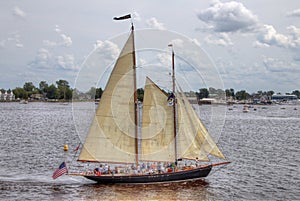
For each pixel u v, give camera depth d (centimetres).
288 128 14812
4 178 5531
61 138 10612
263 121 18750
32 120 17375
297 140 10669
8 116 19862
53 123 15850
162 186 5109
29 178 5541
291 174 5984
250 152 8281
